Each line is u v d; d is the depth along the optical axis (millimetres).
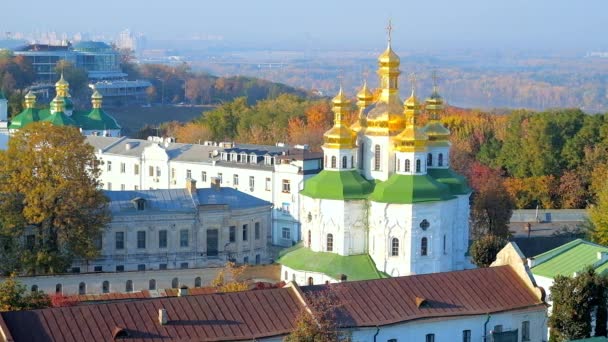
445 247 185250
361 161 191250
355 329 131000
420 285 140000
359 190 185625
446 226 184750
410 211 179875
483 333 139625
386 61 190750
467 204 195000
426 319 135500
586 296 137500
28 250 190875
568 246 171625
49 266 189875
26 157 193125
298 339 121812
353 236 185625
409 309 136125
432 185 182625
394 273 181750
